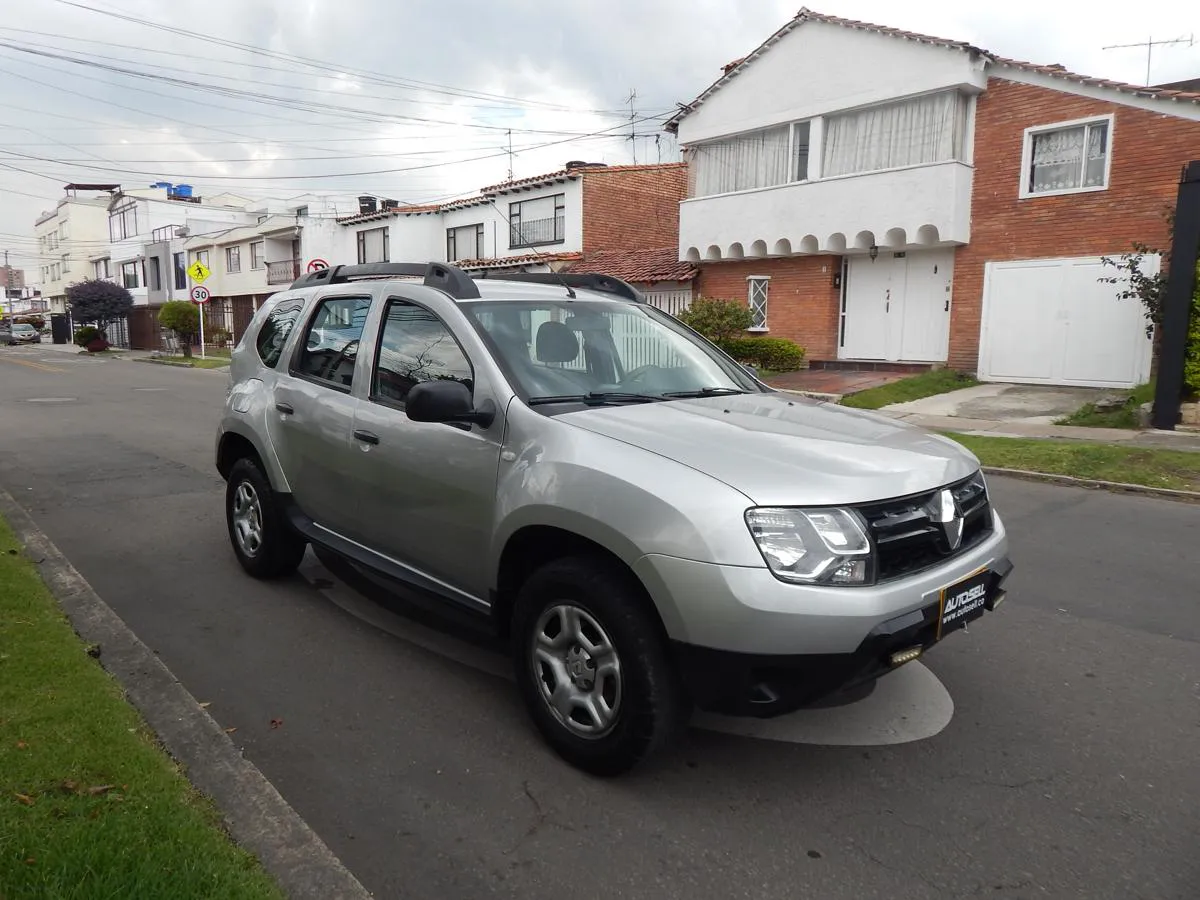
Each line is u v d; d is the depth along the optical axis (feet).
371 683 13.57
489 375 12.24
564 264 87.86
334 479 15.10
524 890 8.77
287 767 11.09
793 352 60.03
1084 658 14.70
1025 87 50.49
